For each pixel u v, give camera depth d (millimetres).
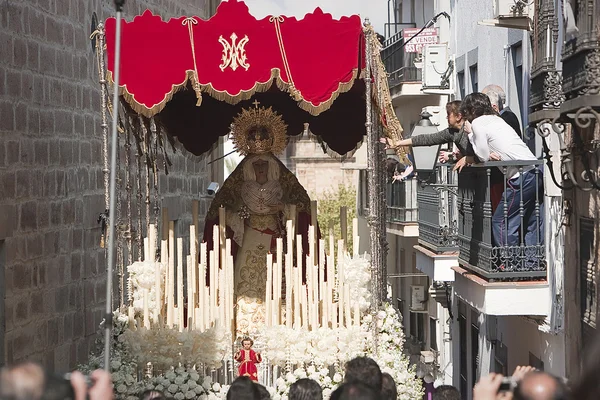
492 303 14258
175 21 10047
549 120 11617
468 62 20984
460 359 21938
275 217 11906
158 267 10469
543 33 11938
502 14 15133
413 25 28312
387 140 12312
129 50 10062
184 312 11477
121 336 10023
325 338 10062
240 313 11555
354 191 41812
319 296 10812
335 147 13500
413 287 26359
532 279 14406
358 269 10586
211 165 24000
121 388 9500
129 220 11031
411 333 28547
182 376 9727
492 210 14375
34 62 12125
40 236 12164
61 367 12828
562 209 13266
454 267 16641
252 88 10023
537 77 12188
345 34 9977
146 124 11898
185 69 10047
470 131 13234
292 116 13445
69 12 13414
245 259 11781
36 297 12016
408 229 26250
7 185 11156
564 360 13766
